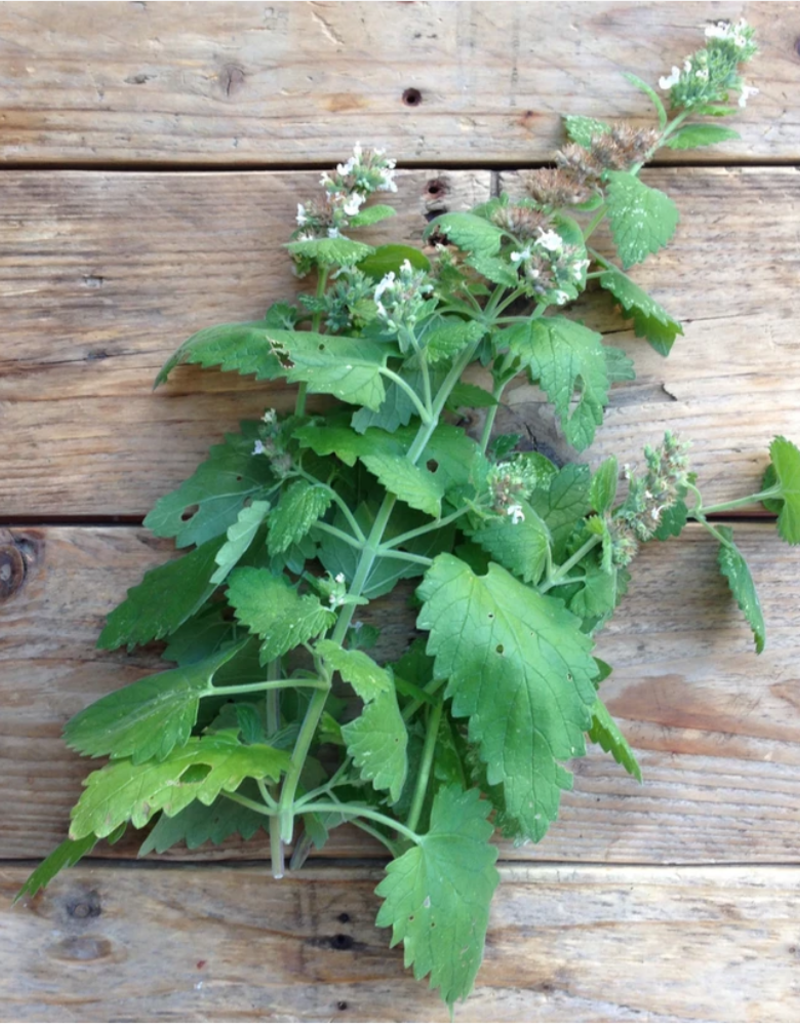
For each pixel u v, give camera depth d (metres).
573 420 0.37
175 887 0.42
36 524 0.42
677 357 0.42
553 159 0.41
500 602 0.35
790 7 0.41
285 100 0.41
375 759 0.33
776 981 0.43
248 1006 0.41
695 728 0.43
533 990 0.42
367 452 0.36
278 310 0.39
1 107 0.40
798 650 0.43
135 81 0.40
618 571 0.40
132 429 0.42
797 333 0.42
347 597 0.35
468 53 0.41
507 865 0.43
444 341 0.35
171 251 0.41
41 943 0.41
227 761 0.34
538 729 0.34
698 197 0.42
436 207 0.41
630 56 0.41
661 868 0.43
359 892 0.42
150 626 0.39
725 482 0.43
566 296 0.36
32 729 0.41
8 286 0.41
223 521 0.39
